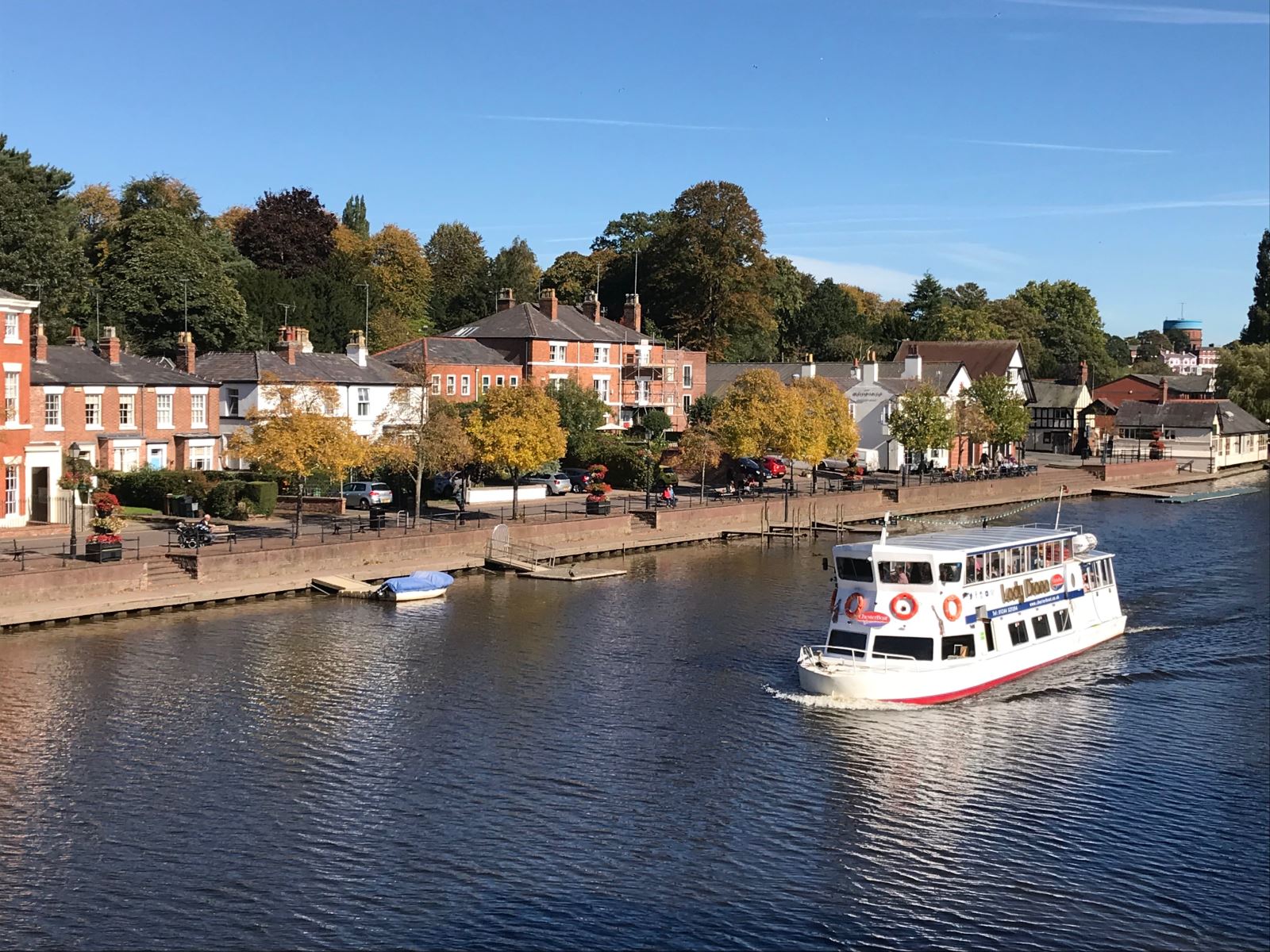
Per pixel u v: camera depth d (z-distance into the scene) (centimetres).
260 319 13450
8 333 8131
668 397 15012
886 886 3869
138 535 8081
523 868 3916
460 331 13850
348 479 10038
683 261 17450
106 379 9544
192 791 4409
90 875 3803
